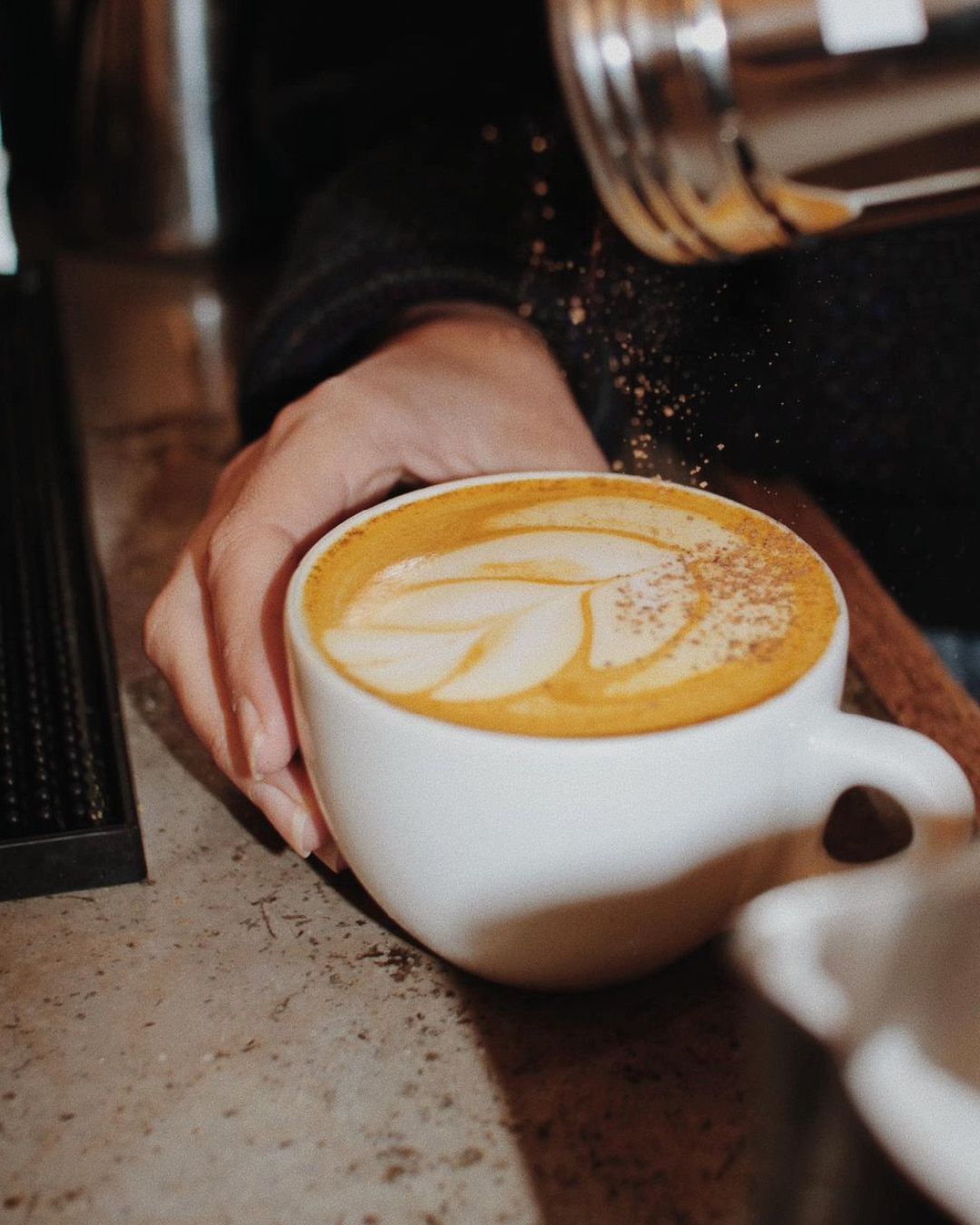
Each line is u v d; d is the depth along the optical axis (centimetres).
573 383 58
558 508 44
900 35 36
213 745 44
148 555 61
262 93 99
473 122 84
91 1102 37
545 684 36
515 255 62
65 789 46
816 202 39
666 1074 38
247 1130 37
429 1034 39
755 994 25
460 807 35
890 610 53
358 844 38
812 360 66
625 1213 35
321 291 62
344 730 36
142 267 106
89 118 103
